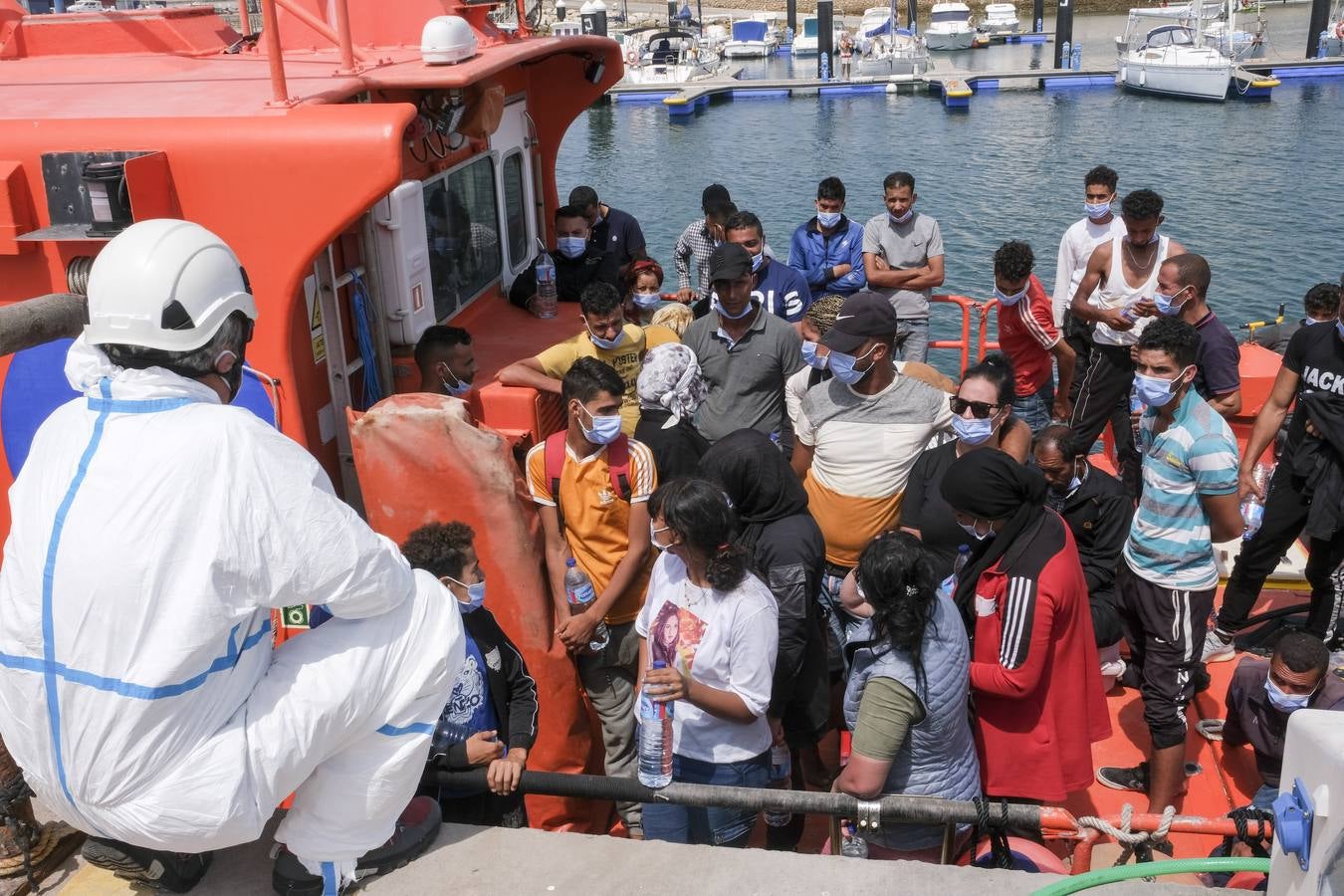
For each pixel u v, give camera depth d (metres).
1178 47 39.50
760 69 51.81
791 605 3.80
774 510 3.90
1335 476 4.84
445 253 5.25
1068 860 4.16
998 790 3.71
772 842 4.24
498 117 5.09
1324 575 5.16
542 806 4.41
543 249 6.59
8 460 3.86
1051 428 4.88
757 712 3.38
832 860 2.86
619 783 3.12
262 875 2.84
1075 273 7.14
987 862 3.46
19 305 2.88
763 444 3.92
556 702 4.27
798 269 7.92
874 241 7.78
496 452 3.94
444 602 2.61
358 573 2.36
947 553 4.29
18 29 5.23
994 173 28.47
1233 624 5.31
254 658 2.39
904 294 7.81
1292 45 47.91
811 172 29.75
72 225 3.56
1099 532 4.93
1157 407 4.24
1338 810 1.98
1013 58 50.53
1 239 3.58
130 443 2.21
